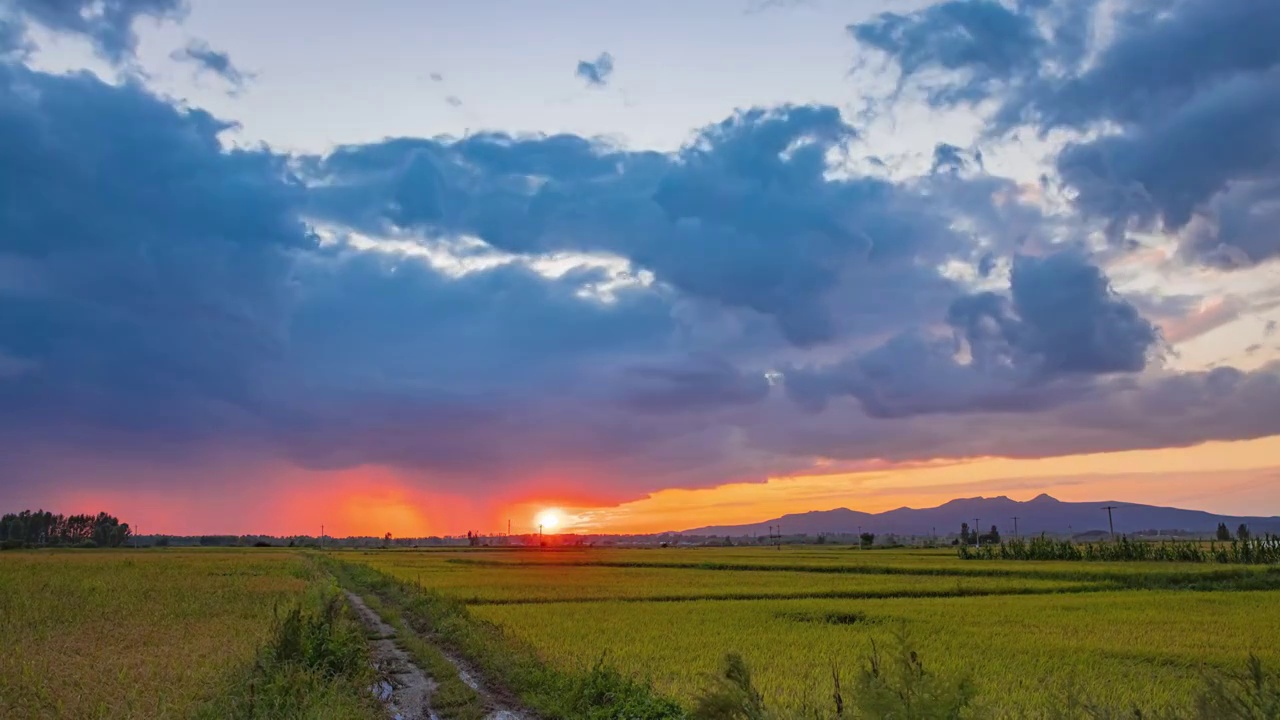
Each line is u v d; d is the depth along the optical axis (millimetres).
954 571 54094
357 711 11141
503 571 55875
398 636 21078
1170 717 8594
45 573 46156
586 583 43062
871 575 51656
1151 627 24812
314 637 14133
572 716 11602
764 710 8344
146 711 11695
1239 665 18203
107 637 19328
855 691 7316
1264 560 63875
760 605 31156
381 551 117625
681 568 63562
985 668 17375
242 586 36094
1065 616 27672
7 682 13680
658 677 15461
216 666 14695
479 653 16656
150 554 90250
